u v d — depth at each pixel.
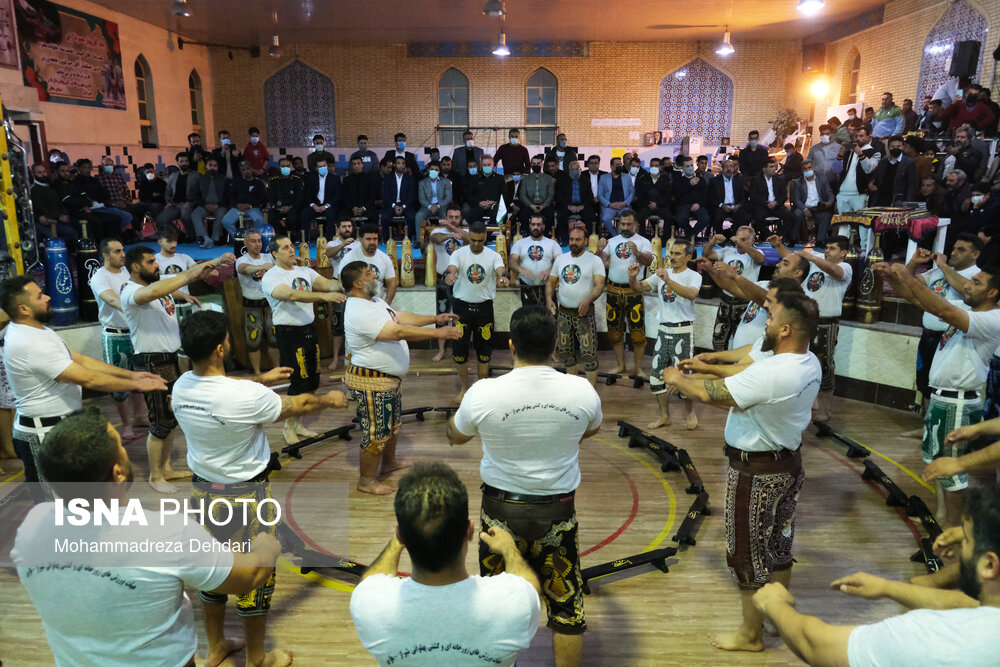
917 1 14.39
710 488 4.82
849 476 5.03
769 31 18.06
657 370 5.88
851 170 10.21
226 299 7.51
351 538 4.11
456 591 1.60
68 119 13.41
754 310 4.93
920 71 14.37
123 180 12.30
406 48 19.34
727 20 16.55
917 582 2.05
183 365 6.69
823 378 5.95
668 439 5.70
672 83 19.59
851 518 4.37
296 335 5.46
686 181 11.18
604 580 3.71
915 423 6.13
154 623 1.77
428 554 1.56
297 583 3.70
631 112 19.78
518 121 19.94
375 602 1.61
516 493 2.53
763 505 2.87
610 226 11.26
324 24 16.62
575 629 2.66
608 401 6.69
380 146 19.92
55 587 1.69
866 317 6.67
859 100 17.02
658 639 3.20
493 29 17.36
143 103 16.44
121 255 5.41
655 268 7.97
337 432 5.75
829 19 16.97
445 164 11.55
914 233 6.52
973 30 12.73
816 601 3.47
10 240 5.82
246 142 19.83
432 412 6.43
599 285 6.27
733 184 11.15
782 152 16.70
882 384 6.61
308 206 11.30
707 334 7.86
